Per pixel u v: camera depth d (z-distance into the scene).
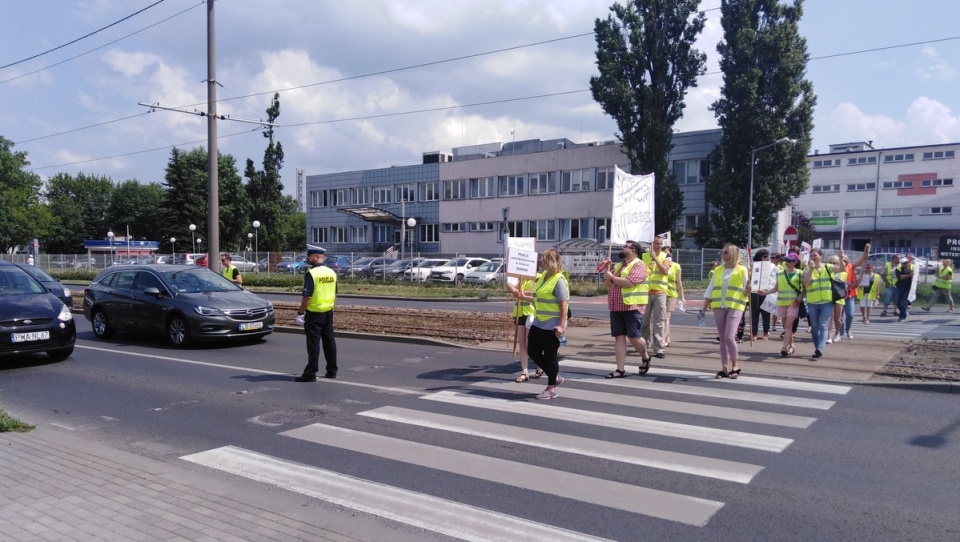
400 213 58.50
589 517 4.46
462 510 4.59
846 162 66.00
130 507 4.48
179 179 67.12
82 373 10.19
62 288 16.47
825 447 5.98
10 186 72.31
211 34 19.11
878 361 10.02
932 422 6.79
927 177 62.03
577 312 20.64
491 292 30.89
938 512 4.50
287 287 38.53
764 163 37.38
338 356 11.36
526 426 6.74
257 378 9.57
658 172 39.59
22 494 4.70
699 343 12.26
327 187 64.44
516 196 50.72
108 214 91.06
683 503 4.70
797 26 37.66
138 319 13.53
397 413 7.36
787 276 10.56
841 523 4.33
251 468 5.56
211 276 14.27
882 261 45.50
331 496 4.88
